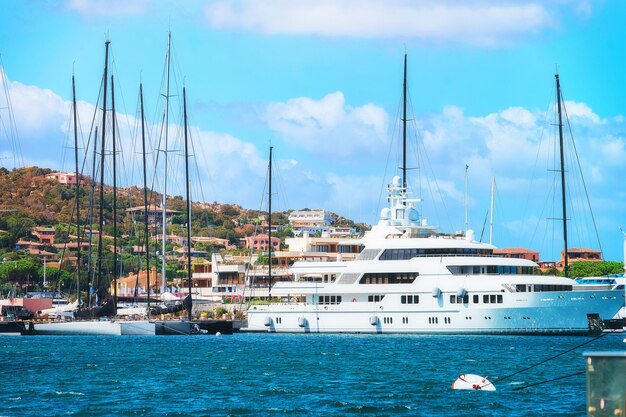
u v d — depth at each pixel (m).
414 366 140.00
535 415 93.69
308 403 102.56
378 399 105.06
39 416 94.69
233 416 94.88
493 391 110.44
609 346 175.38
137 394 109.94
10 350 175.88
